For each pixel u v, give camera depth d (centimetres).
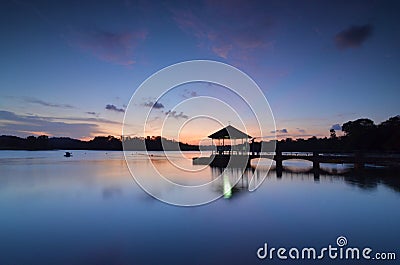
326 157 2028
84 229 654
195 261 470
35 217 766
